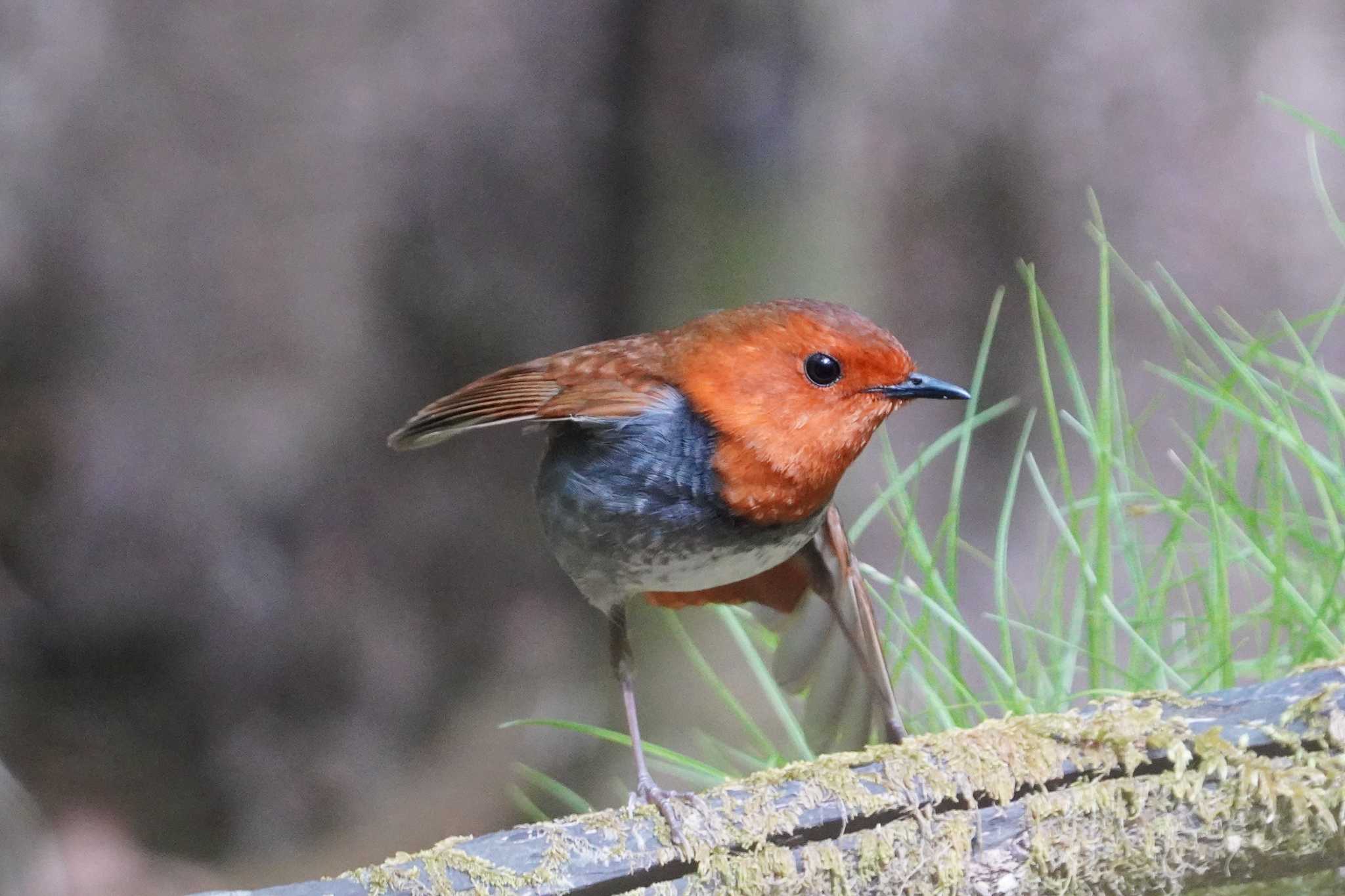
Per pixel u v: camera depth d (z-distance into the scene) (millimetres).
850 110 11508
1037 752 4598
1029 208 12039
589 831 4672
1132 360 11859
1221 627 6031
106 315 12828
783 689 6688
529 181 13297
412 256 13375
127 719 13023
